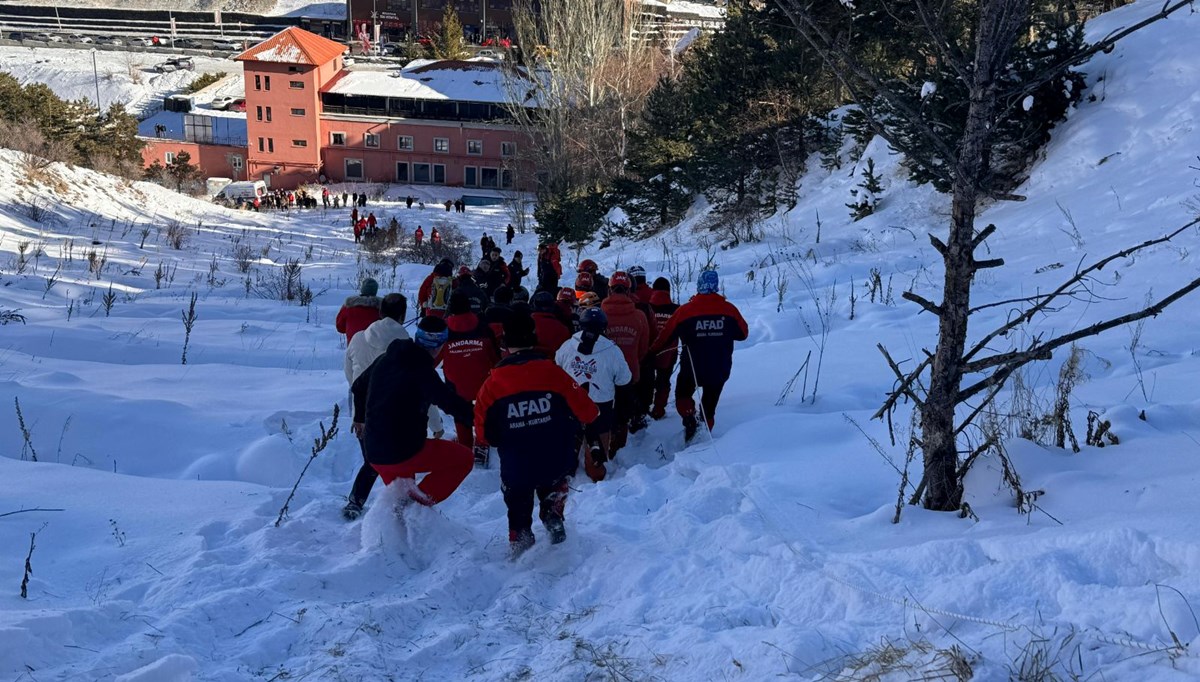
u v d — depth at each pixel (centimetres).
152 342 1162
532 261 3603
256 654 383
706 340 755
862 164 2356
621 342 751
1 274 1590
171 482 625
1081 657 298
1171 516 398
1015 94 457
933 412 493
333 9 12938
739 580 436
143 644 374
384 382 550
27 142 3369
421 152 7675
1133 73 1859
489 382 524
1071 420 619
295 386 966
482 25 11350
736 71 2928
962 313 478
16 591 425
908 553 417
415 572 498
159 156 7688
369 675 365
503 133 7562
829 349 997
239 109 8744
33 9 13462
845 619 376
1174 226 1220
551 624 423
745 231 2344
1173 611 304
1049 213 1561
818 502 547
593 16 4897
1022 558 376
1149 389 677
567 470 524
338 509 591
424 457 549
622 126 4653
